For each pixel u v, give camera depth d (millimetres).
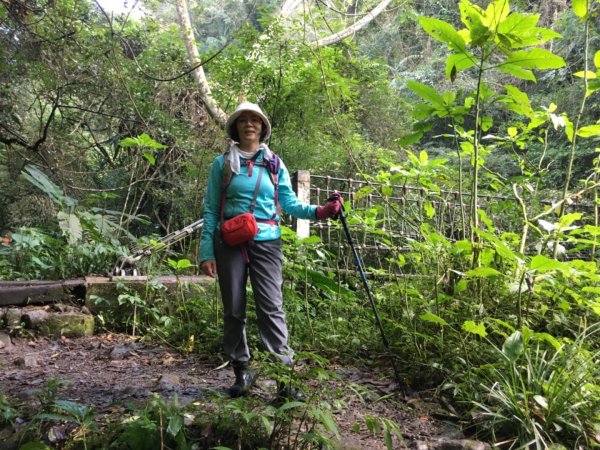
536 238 3910
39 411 2258
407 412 2822
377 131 10641
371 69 10602
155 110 8195
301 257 4055
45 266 5297
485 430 2629
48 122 6348
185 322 4469
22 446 1969
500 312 3322
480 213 3293
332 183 7660
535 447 2461
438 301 3322
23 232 5848
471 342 3111
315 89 8094
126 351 3951
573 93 10312
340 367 3539
